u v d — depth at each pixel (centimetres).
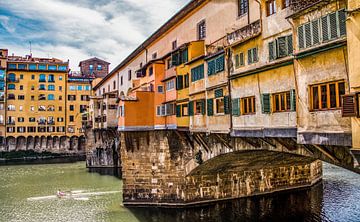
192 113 2389
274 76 1505
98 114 5709
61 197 3550
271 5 1543
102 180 4662
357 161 1070
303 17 1290
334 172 4694
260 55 1600
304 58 1296
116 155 5950
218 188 3100
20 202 3359
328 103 1199
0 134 7956
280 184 3459
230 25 2205
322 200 3142
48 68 8581
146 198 3000
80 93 8750
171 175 2936
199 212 2864
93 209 3033
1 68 8056
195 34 2695
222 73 1961
